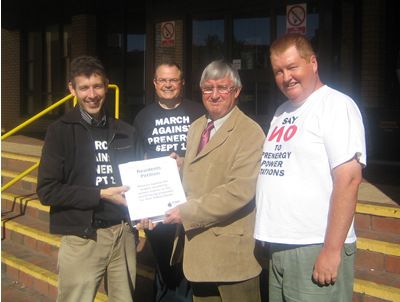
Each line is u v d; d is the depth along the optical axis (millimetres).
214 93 2877
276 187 2492
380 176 5777
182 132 3820
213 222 2801
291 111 2580
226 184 2797
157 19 9070
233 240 2834
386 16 7371
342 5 7441
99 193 2977
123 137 3199
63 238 3104
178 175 3043
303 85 2477
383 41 7395
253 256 2869
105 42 11781
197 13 8578
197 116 3857
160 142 3824
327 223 2352
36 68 13680
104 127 3127
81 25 11789
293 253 2469
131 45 11258
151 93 9227
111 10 11453
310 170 2402
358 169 2322
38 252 5465
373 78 7441
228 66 2902
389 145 6883
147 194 3000
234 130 2857
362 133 2365
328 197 2393
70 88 3133
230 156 2826
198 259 2871
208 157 2893
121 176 3029
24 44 13906
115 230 3123
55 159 2977
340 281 2418
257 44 7965
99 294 4391
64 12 12297
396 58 7344
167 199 2992
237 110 2926
